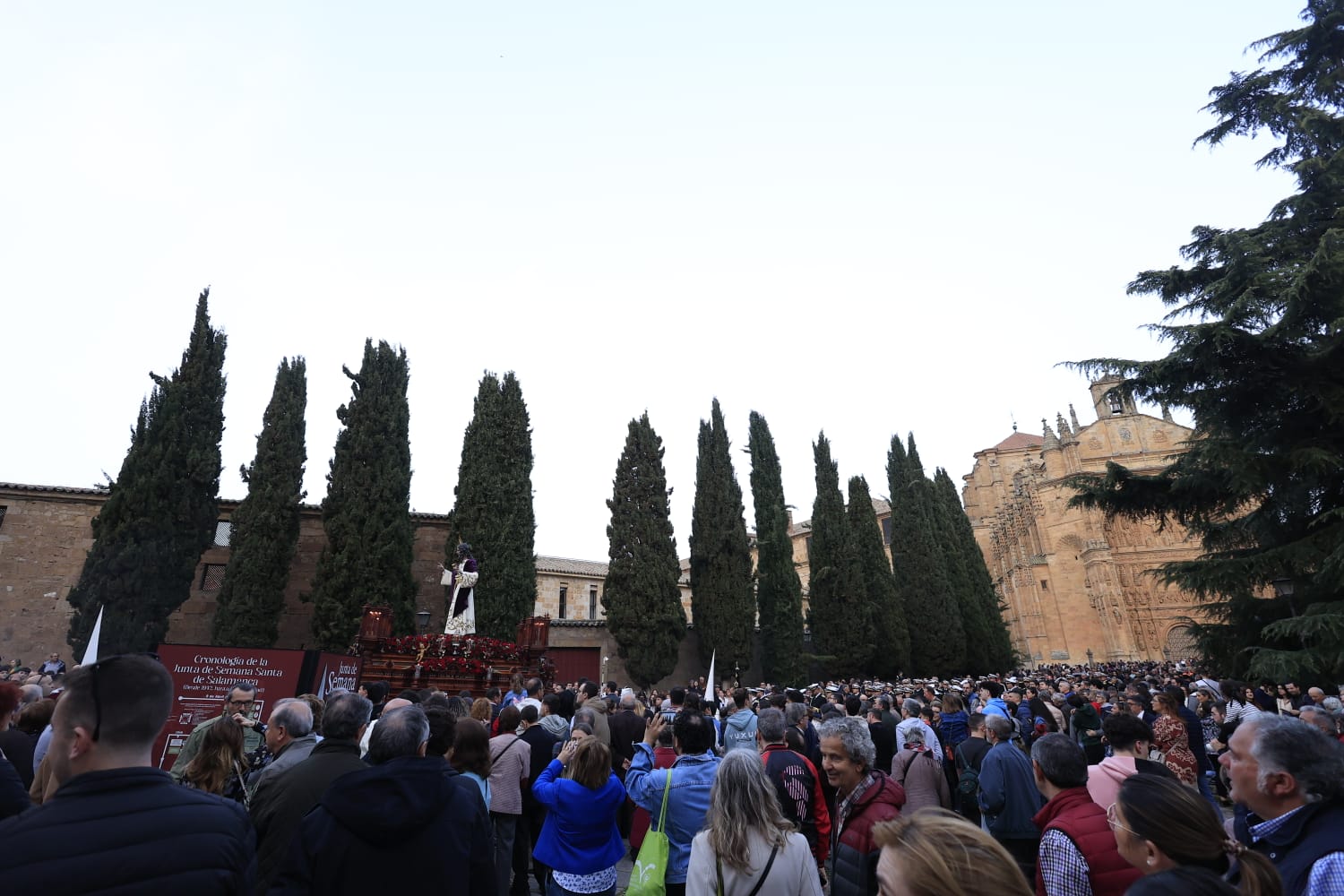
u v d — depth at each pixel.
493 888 3.33
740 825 3.45
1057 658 55.31
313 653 9.75
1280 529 16.97
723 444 33.66
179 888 2.09
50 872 1.99
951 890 1.69
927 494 42.94
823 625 33.75
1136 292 18.39
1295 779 2.87
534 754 7.48
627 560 29.34
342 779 3.17
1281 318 15.34
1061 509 58.03
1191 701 13.28
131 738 2.38
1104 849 3.50
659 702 13.98
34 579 23.44
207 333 25.50
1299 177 17.31
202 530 23.19
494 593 26.80
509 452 29.64
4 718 4.75
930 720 11.41
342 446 26.75
